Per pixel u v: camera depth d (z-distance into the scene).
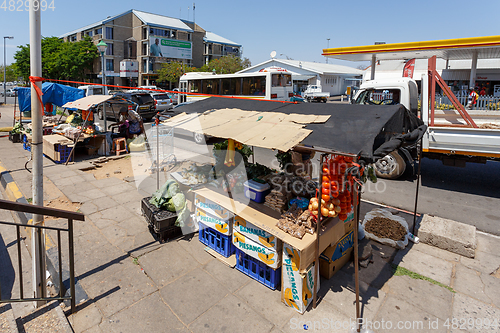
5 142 11.55
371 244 4.39
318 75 33.38
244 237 3.54
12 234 4.91
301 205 3.29
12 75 58.62
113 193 6.24
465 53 12.28
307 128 3.05
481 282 3.59
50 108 11.29
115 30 42.53
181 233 4.54
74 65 38.25
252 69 37.53
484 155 6.09
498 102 10.19
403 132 3.48
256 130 3.25
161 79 40.34
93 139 9.67
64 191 6.32
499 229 4.98
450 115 8.75
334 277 3.63
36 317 2.86
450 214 5.54
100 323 2.91
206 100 4.96
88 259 3.95
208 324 2.91
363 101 8.45
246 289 3.41
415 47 10.58
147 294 3.32
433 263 3.96
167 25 43.22
